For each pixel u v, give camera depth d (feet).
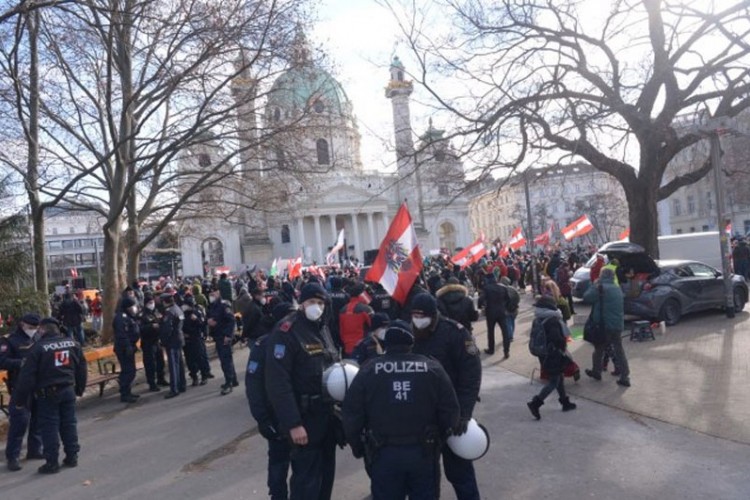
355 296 30.25
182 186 83.56
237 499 20.31
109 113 57.11
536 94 46.88
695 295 52.11
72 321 64.64
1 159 63.77
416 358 13.65
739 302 55.72
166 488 22.02
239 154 73.72
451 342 16.08
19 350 28.43
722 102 51.67
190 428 30.68
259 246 294.05
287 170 68.74
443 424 13.67
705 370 33.12
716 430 23.41
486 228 339.57
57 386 25.09
